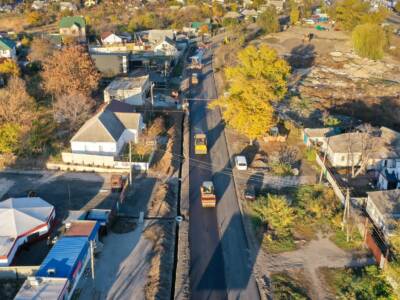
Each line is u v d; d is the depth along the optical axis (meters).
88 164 59.50
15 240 42.34
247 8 186.88
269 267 41.97
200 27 144.25
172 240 45.88
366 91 94.38
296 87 96.25
